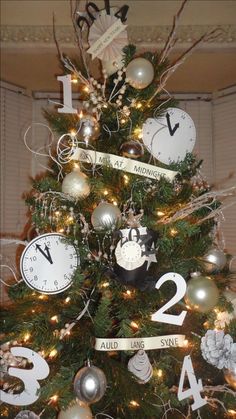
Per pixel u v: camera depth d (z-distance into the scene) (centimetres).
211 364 98
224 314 98
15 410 98
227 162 155
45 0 127
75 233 97
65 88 101
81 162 102
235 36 126
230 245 135
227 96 157
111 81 106
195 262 99
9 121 160
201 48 127
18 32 128
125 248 91
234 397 99
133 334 93
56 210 98
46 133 171
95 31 104
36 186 102
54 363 98
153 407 90
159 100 107
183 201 99
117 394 90
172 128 103
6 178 158
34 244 94
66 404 90
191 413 102
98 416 99
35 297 102
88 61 123
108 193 100
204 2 125
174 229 96
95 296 100
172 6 126
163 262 98
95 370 87
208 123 164
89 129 98
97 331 90
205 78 149
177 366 102
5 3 127
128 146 96
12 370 91
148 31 127
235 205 135
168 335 94
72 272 95
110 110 100
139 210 100
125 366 95
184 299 96
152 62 105
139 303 93
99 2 126
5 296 151
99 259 95
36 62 139
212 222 107
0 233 155
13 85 162
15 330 97
